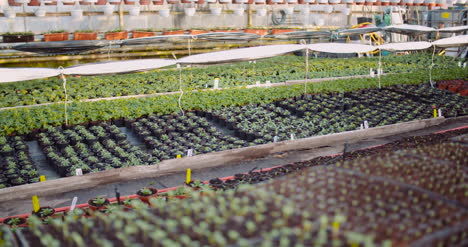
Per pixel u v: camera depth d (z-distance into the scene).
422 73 24.97
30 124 15.05
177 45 30.69
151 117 16.69
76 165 12.27
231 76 25.19
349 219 5.18
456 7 38.34
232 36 25.11
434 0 31.88
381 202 5.53
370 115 17.48
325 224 5.00
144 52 30.53
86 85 22.05
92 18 29.44
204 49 32.59
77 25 29.00
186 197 9.96
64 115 16.03
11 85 22.17
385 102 19.64
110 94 19.81
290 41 35.31
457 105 18.77
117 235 5.36
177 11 32.16
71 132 15.02
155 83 22.73
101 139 14.80
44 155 13.88
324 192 5.82
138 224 5.44
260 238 4.90
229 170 12.80
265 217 5.31
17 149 13.73
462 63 29.20
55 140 14.41
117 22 30.39
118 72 15.85
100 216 6.12
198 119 16.81
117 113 16.39
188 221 5.36
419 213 5.32
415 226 5.04
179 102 17.23
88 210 9.16
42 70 14.48
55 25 28.19
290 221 5.17
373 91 21.31
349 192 5.83
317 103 19.11
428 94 20.50
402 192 5.82
